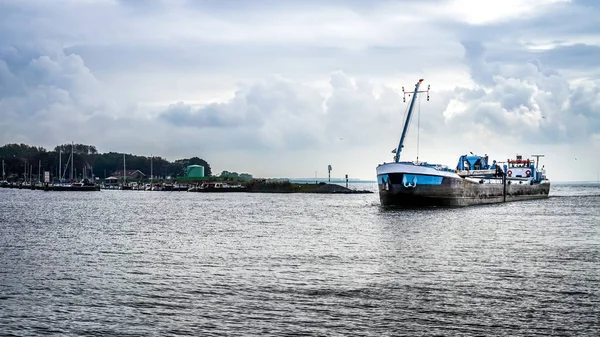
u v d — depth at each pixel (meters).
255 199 192.50
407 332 29.67
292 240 65.38
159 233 74.62
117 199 186.75
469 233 70.44
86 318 32.06
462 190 120.19
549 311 33.03
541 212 108.44
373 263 48.22
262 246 59.97
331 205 147.75
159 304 34.78
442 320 31.48
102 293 37.53
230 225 86.69
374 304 34.50
